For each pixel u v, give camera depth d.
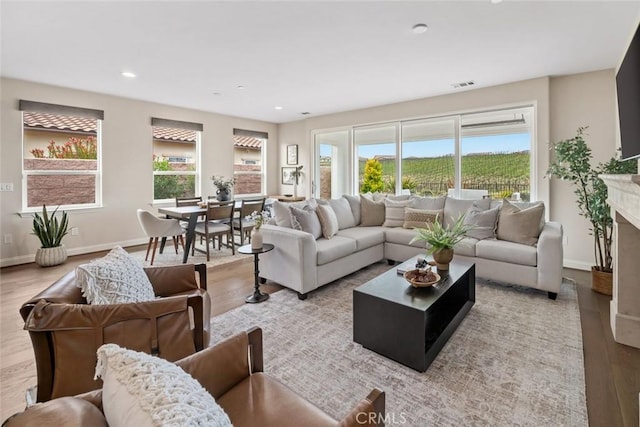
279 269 3.26
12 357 2.09
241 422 0.98
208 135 6.27
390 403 1.66
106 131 4.93
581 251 3.97
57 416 0.68
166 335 1.45
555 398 1.69
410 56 3.35
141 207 5.37
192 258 4.57
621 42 3.03
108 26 2.69
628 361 2.03
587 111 3.87
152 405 0.61
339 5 2.39
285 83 4.29
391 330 2.04
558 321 2.57
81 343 1.30
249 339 1.24
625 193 1.76
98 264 1.58
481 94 4.50
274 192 7.67
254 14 2.51
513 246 3.25
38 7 2.38
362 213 4.60
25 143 4.33
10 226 4.16
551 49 3.19
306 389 1.78
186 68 3.71
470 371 1.93
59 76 3.98
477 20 2.62
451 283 2.35
